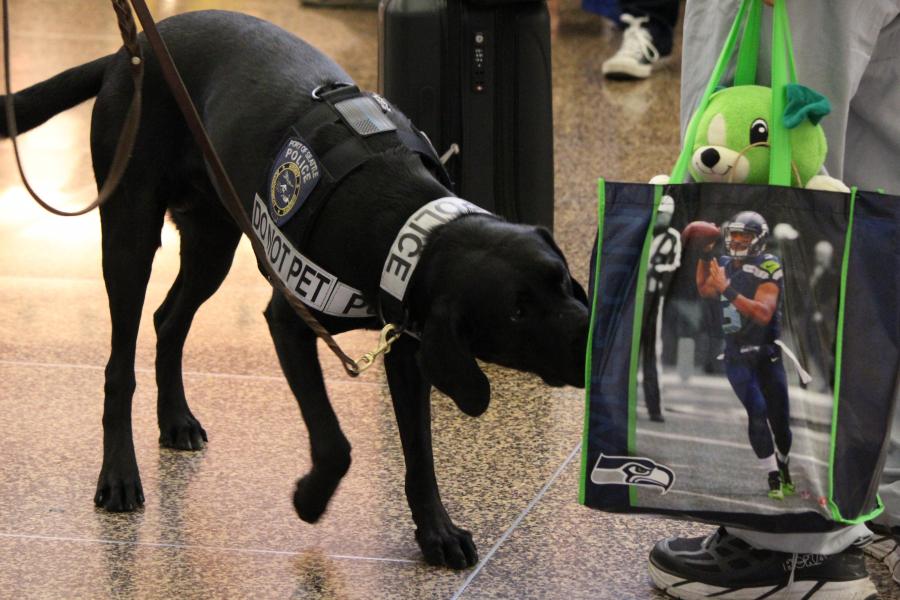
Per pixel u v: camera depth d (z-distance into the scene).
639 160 6.36
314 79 2.95
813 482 2.31
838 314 2.30
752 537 2.62
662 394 2.32
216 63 3.08
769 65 2.57
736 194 2.29
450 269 2.47
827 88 2.56
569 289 2.50
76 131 6.67
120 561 2.85
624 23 8.22
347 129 2.77
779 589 2.61
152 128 3.09
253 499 3.16
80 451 3.42
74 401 3.74
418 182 2.67
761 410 2.30
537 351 2.43
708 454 2.33
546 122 4.44
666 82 8.08
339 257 2.66
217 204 3.16
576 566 2.86
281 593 2.72
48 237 5.25
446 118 4.36
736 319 2.30
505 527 3.04
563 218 5.45
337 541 2.96
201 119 3.07
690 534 3.01
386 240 2.60
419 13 4.25
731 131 2.44
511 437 3.57
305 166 2.72
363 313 2.71
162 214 3.19
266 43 3.07
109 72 3.20
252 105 2.93
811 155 2.44
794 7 2.54
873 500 2.37
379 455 3.42
